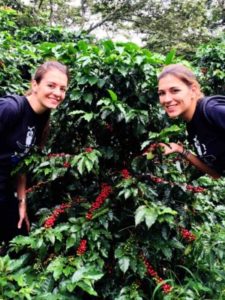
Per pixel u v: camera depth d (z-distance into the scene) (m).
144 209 1.73
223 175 2.03
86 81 1.97
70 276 1.73
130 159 2.17
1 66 3.21
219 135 1.78
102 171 2.14
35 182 2.33
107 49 2.05
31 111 1.92
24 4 9.03
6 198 2.14
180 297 1.74
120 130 2.11
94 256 1.79
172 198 2.04
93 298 1.89
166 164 2.15
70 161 1.98
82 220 1.90
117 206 1.97
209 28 13.19
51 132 2.27
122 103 1.95
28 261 1.93
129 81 2.04
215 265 2.11
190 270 2.02
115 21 14.24
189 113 1.84
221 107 1.73
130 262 1.78
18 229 2.28
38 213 2.06
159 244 1.85
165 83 1.79
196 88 1.83
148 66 2.07
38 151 2.08
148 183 2.06
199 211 2.09
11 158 1.98
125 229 1.97
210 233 2.03
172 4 13.38
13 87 3.19
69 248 1.89
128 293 1.77
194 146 1.94
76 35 5.07
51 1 12.23
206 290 1.84
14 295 1.57
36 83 1.90
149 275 1.87
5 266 1.65
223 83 4.31
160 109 2.10
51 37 5.02
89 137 2.24
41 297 1.61
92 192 2.13
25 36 5.00
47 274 1.75
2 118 1.82
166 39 12.39
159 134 1.80
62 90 1.91
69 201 2.07
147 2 13.57
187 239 1.95
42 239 1.77
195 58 4.78
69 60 2.17
